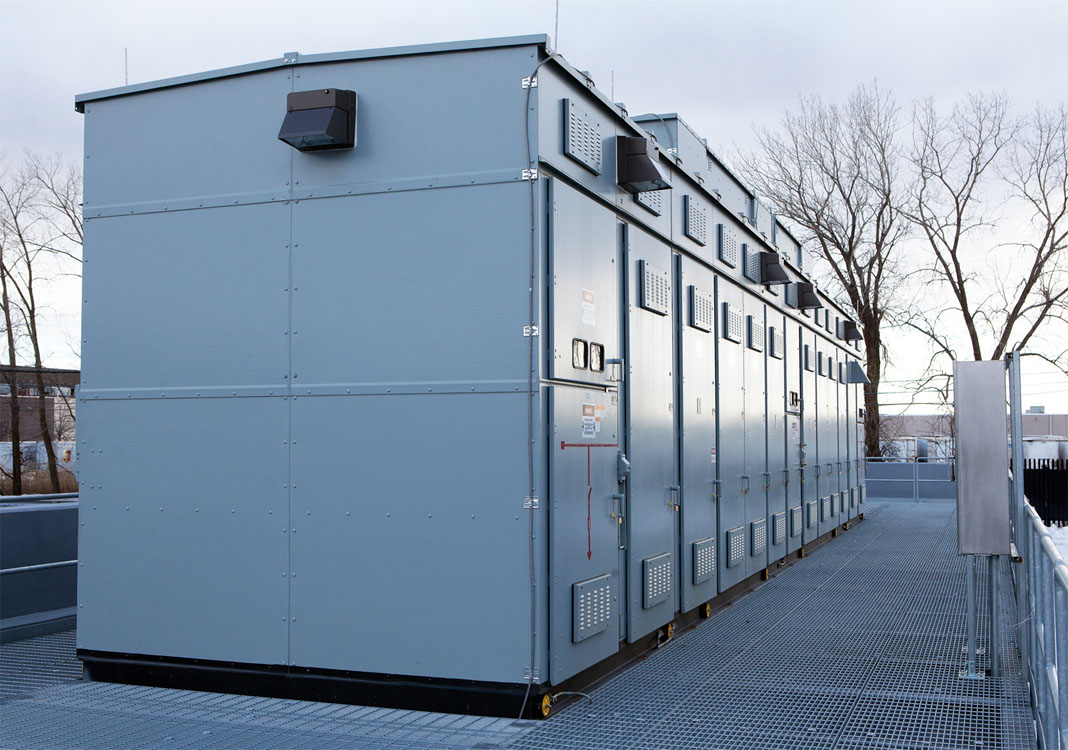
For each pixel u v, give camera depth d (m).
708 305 8.27
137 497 5.69
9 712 4.99
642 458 6.49
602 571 5.68
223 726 4.71
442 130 5.18
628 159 6.08
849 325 16.94
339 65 5.39
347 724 4.76
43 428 31.20
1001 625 7.48
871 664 6.12
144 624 5.63
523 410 4.97
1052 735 3.38
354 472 5.25
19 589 7.23
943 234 32.22
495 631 4.96
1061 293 30.62
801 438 12.42
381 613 5.16
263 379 5.47
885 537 14.62
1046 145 30.86
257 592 5.41
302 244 5.43
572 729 4.66
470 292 5.09
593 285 5.66
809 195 33.38
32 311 31.22
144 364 5.73
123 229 5.82
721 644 6.83
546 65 5.13
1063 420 52.66
